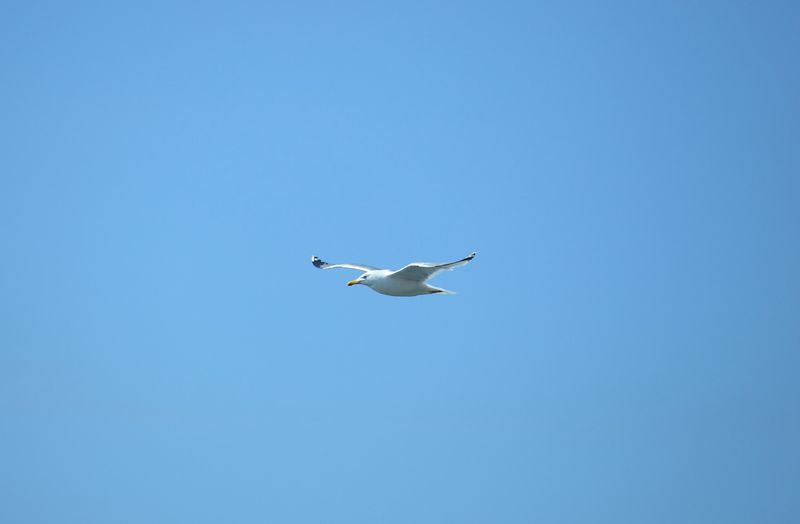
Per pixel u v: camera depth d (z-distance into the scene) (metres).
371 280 28.41
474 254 25.80
